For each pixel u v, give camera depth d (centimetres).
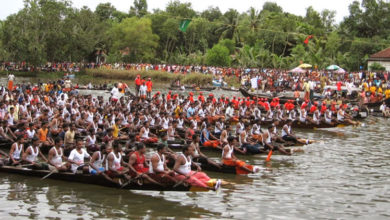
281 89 4294
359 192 1209
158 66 5919
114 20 8662
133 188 1155
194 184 1097
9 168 1296
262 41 6291
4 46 5447
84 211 1013
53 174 1248
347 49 6334
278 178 1345
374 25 6762
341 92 3688
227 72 5322
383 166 1521
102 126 1888
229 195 1165
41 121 1720
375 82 4044
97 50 6881
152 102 2444
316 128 2397
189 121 2167
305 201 1123
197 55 6894
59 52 5819
